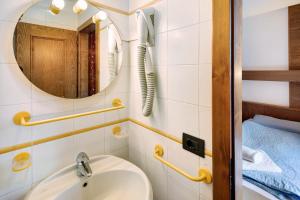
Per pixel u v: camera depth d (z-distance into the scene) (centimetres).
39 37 83
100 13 103
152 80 94
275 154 147
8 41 74
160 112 98
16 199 80
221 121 67
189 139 81
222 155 67
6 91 75
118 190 98
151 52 100
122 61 117
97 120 108
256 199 116
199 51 74
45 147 88
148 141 109
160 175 102
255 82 239
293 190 105
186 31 79
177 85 86
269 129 193
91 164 103
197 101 77
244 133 194
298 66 198
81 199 89
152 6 97
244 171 129
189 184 85
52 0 85
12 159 78
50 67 87
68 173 93
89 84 102
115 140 119
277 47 214
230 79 63
